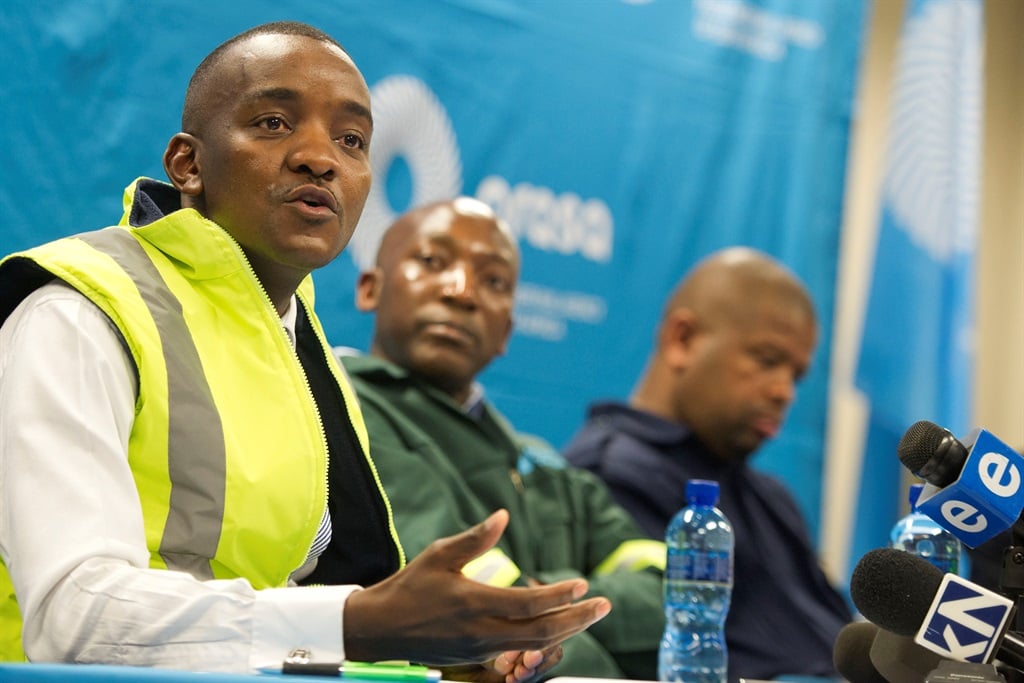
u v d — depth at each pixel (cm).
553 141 432
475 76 420
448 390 329
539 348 426
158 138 361
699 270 423
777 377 410
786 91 470
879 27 551
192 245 182
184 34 367
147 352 172
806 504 462
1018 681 145
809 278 470
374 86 401
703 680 296
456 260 329
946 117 494
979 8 505
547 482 336
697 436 405
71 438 159
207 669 146
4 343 171
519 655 185
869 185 541
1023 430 550
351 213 193
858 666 177
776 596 380
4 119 340
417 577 142
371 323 396
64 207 347
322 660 146
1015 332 555
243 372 184
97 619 146
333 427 209
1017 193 561
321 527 200
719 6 462
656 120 450
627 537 336
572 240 435
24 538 152
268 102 188
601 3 445
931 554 254
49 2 348
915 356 483
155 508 171
